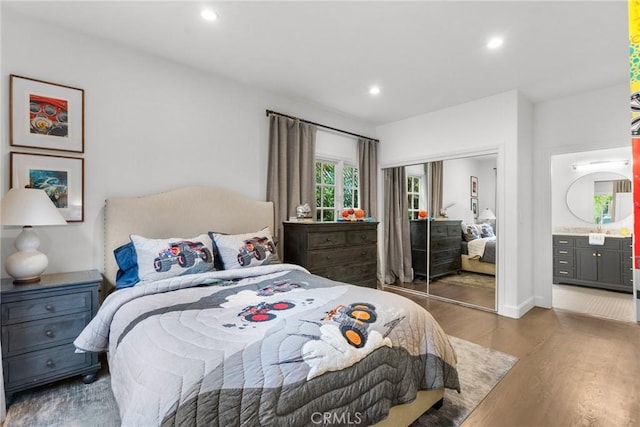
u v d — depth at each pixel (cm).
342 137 435
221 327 134
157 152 270
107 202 238
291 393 107
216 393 98
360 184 451
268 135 346
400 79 315
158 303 166
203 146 297
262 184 342
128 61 256
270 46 254
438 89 341
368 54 266
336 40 244
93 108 239
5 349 176
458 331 300
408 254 453
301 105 381
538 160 383
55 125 223
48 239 221
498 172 352
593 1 196
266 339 122
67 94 228
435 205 420
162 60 273
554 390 198
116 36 240
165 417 91
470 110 377
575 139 355
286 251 339
